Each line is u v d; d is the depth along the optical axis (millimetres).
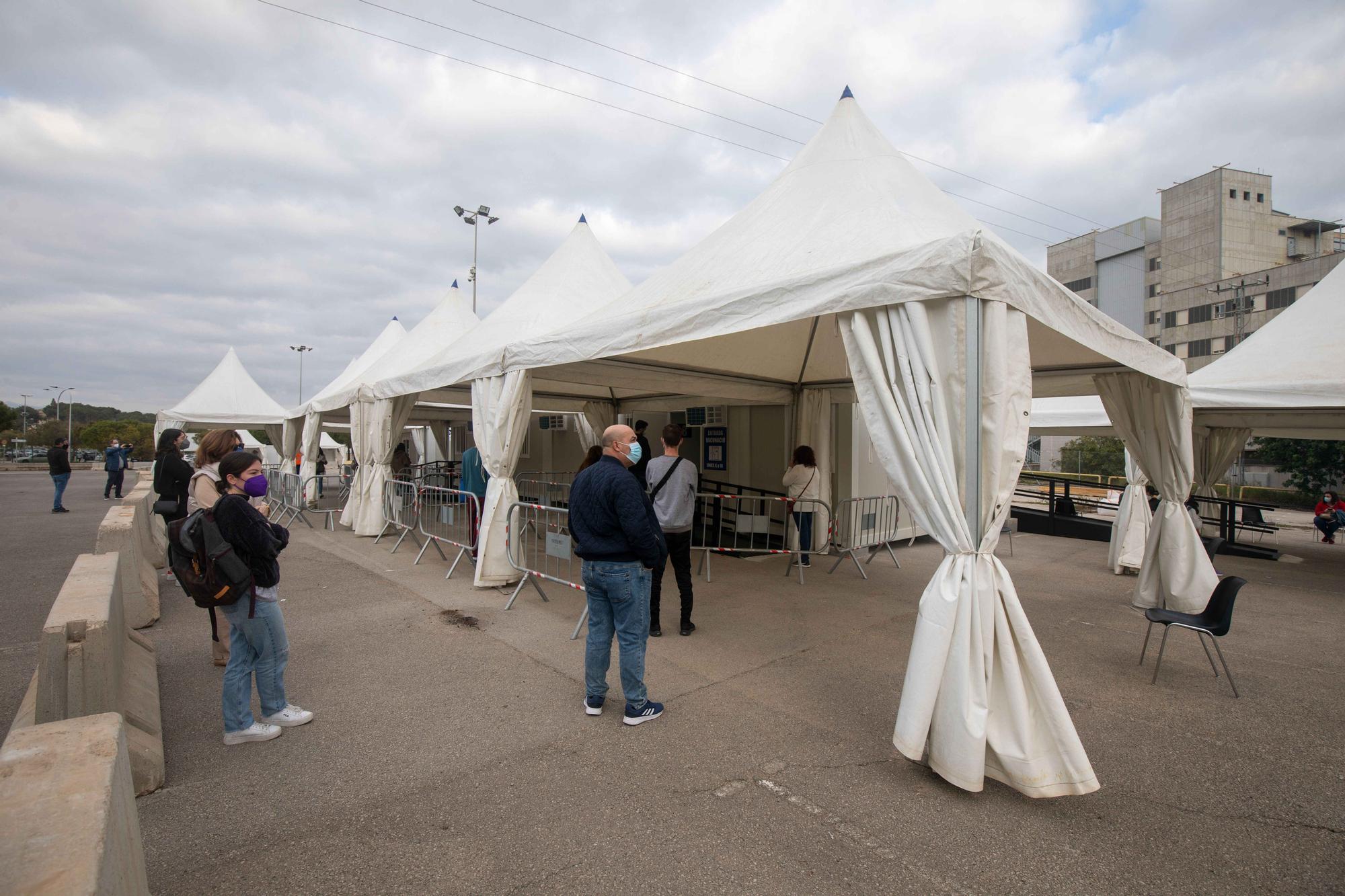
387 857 2557
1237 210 46656
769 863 2531
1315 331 8578
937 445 3186
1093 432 12703
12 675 4340
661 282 5520
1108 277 55188
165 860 2512
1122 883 2434
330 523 11664
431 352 11586
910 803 2961
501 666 4633
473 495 7539
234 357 19125
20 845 1324
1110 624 5988
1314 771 3299
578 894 2361
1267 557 9820
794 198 5242
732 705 4008
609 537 3605
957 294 3150
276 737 3531
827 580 7605
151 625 5586
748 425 10727
